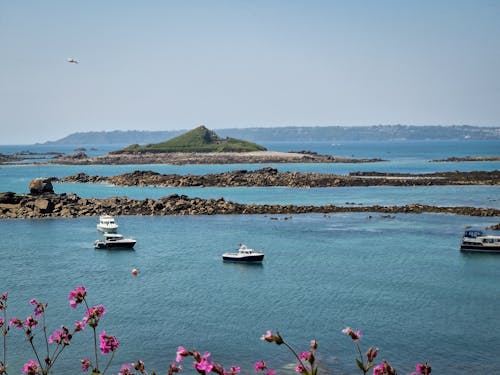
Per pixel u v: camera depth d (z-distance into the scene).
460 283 70.81
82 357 48.53
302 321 56.81
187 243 98.12
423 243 95.94
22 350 50.03
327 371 45.09
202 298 64.94
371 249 91.38
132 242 94.69
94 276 75.62
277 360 47.53
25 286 70.38
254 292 67.12
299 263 82.06
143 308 61.22
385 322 56.44
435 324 55.91
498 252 88.62
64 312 59.91
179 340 51.97
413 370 45.38
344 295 65.62
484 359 47.69
